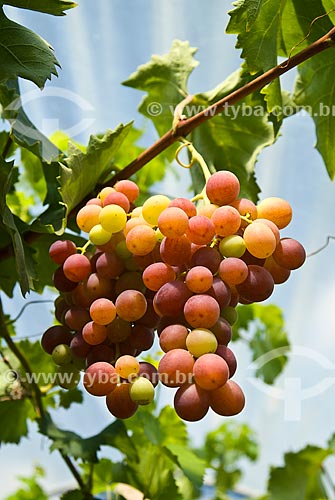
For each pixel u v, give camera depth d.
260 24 1.02
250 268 0.93
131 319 0.94
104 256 0.97
